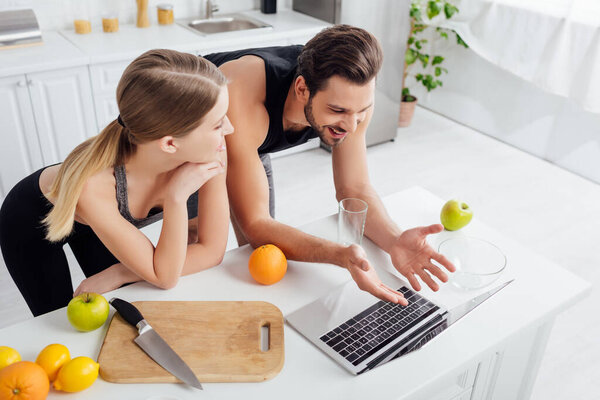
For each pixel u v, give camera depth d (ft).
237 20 11.18
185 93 3.39
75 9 9.75
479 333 3.54
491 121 12.85
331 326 3.54
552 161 11.80
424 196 5.20
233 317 3.56
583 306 7.59
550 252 8.73
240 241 5.90
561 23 10.25
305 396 3.06
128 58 8.80
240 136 4.28
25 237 4.83
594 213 9.91
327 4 10.78
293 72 4.39
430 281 3.93
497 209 9.87
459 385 3.96
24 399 2.83
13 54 8.41
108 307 3.51
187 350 3.27
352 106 3.78
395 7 10.93
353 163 4.86
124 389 3.06
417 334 3.50
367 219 4.57
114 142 3.77
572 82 10.46
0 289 7.55
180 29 10.13
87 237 5.24
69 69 8.44
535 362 4.40
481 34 11.82
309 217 9.37
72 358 3.26
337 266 4.22
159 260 3.84
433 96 14.15
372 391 3.10
